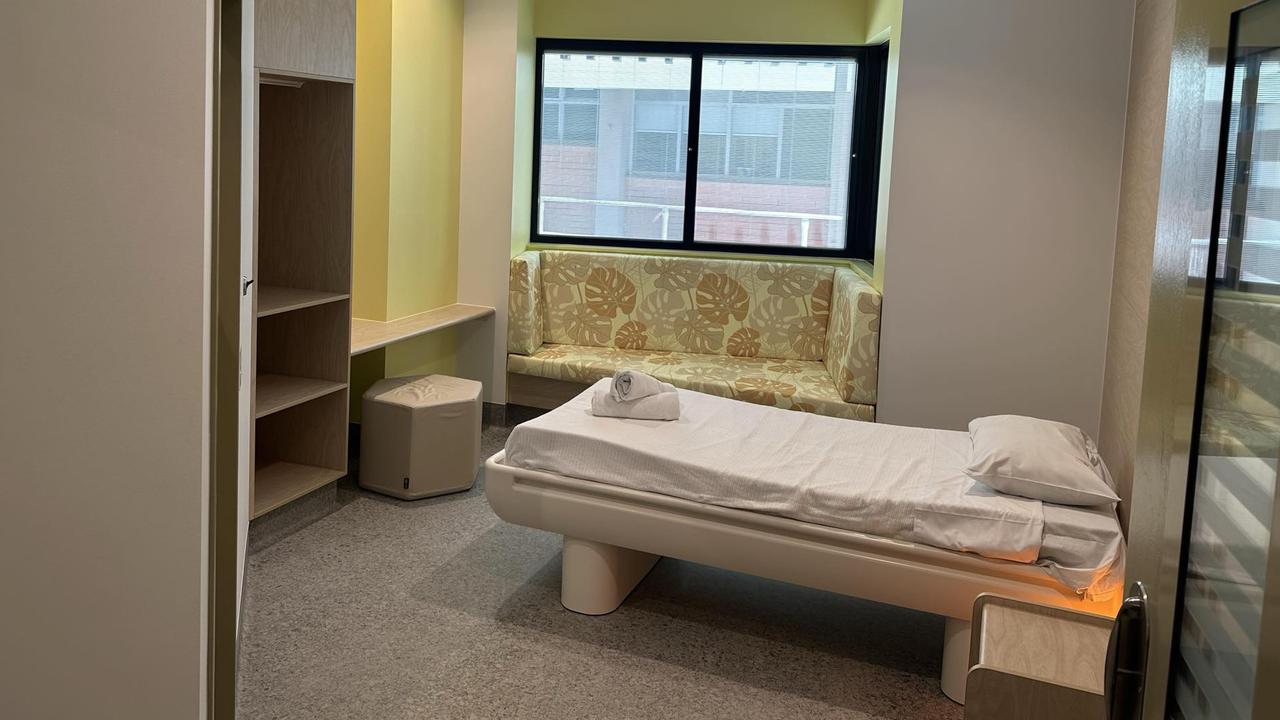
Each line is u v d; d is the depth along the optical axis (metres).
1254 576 0.72
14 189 1.36
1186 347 0.90
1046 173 4.26
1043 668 2.16
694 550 3.13
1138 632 1.01
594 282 5.73
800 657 3.15
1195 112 0.91
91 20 1.37
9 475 1.40
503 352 5.56
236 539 2.30
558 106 5.89
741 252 5.89
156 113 1.38
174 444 1.44
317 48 3.67
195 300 1.41
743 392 4.90
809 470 3.14
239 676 2.85
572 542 3.34
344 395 4.07
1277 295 0.70
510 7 5.32
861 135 5.66
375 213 4.87
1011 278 4.36
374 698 2.78
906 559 2.88
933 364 4.50
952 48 4.27
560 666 3.02
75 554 1.44
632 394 3.56
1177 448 0.91
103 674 1.47
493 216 5.48
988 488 2.99
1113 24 4.10
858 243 5.77
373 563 3.70
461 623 3.26
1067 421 4.39
